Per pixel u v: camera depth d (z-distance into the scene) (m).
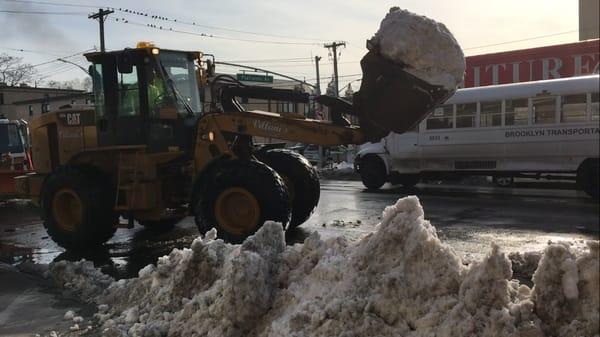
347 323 3.43
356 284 3.66
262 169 7.48
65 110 9.45
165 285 4.95
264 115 8.12
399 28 6.61
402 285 3.49
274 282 4.12
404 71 6.64
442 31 6.62
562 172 13.37
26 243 9.13
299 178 9.10
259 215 7.38
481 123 14.50
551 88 13.36
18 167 15.62
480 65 23.95
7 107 65.81
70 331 4.71
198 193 7.82
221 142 8.16
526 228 9.02
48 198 8.61
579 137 13.01
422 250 3.58
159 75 8.34
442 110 15.13
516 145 13.98
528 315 3.17
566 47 21.59
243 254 4.02
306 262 4.18
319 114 9.42
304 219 9.23
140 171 8.20
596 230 8.74
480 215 10.54
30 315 5.21
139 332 4.27
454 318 3.19
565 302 3.16
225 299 3.92
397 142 15.91
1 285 6.32
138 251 8.24
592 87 12.78
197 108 8.98
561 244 3.38
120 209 8.23
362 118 7.37
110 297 5.38
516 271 5.82
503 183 15.90
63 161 9.48
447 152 15.11
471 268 3.38
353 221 10.06
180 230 9.89
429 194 14.58
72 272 6.42
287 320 3.63
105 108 8.70
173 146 8.44
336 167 25.45
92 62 8.76
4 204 14.50
